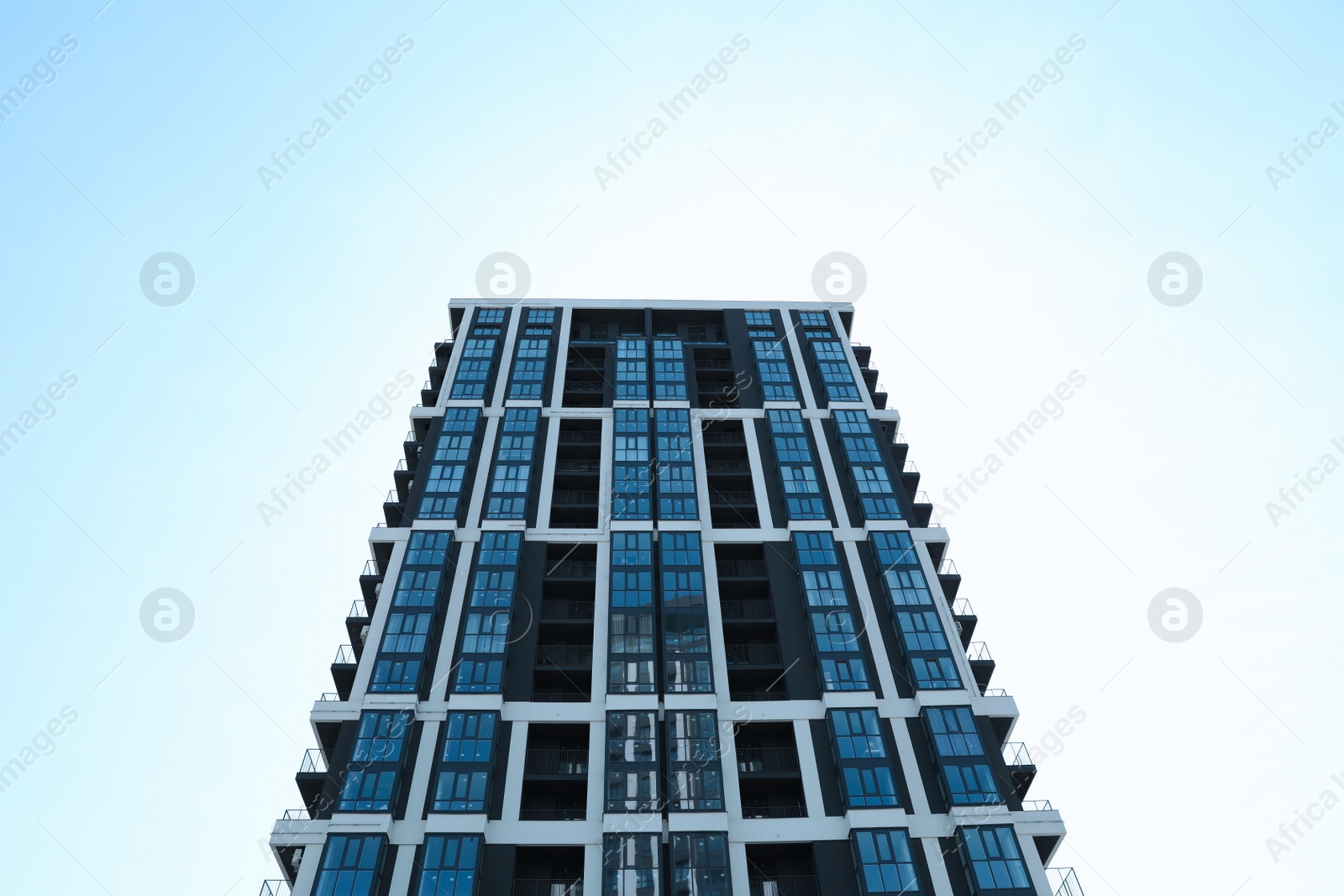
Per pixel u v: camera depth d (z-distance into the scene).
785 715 53.84
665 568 61.00
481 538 62.41
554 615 60.06
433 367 80.94
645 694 53.84
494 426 71.94
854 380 77.56
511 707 53.34
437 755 50.38
